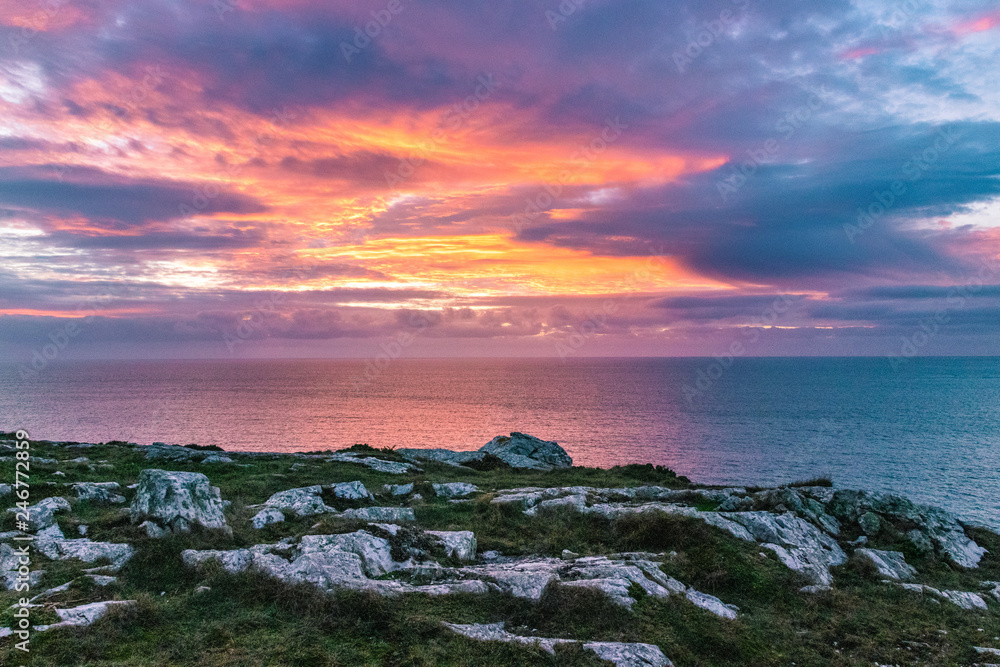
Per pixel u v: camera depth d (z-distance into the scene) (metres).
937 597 16.44
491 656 10.65
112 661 9.62
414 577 14.20
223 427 159.88
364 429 159.00
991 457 118.19
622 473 39.75
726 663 11.65
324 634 11.12
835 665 12.03
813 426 166.88
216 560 14.08
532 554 17.86
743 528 19.75
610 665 10.63
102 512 17.92
